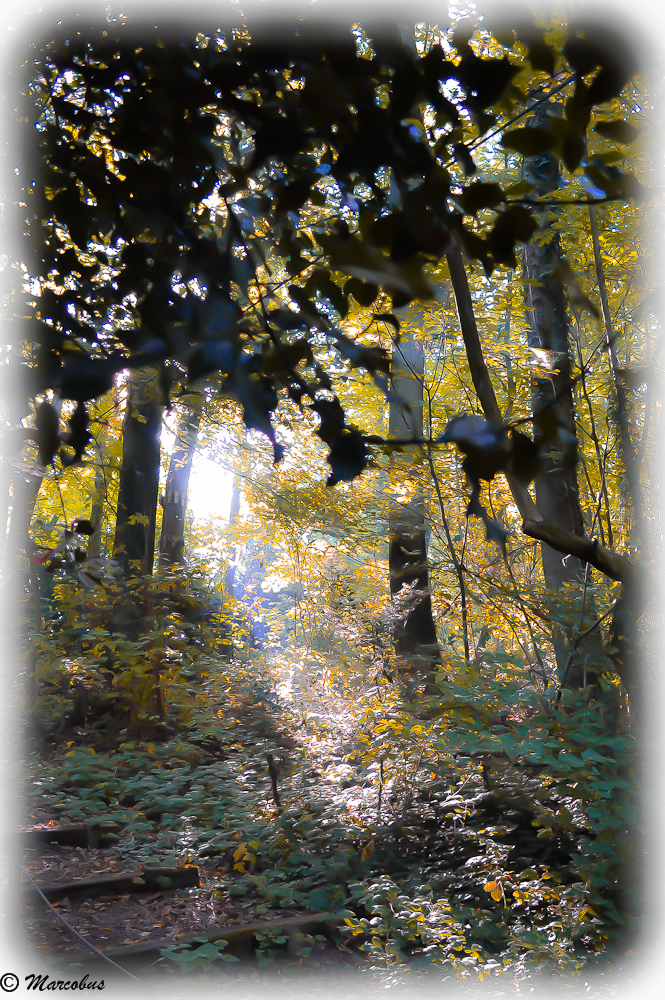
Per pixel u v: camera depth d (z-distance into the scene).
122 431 4.47
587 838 4.12
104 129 1.56
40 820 5.24
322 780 5.70
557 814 4.29
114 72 1.47
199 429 6.63
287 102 1.19
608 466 5.39
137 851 4.86
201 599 9.57
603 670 4.57
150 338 1.05
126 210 1.50
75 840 4.99
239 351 1.01
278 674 8.68
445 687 4.59
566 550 2.09
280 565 9.00
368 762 5.24
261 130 1.08
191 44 1.29
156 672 7.25
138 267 1.43
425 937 3.64
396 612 5.40
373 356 1.23
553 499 5.52
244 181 1.16
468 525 5.68
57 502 9.23
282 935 3.79
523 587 5.04
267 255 1.63
